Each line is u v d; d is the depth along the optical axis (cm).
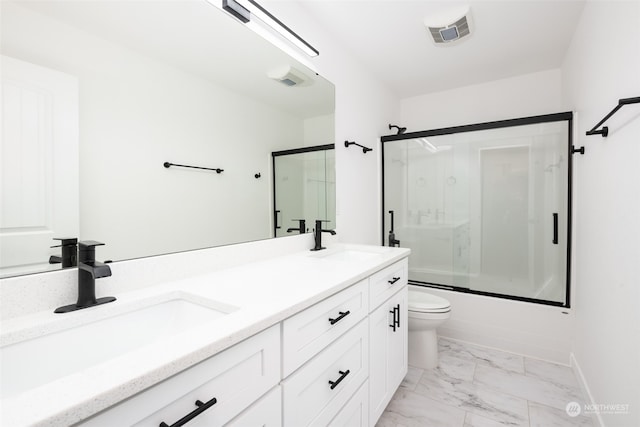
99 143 97
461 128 260
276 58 166
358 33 211
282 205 172
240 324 71
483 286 256
